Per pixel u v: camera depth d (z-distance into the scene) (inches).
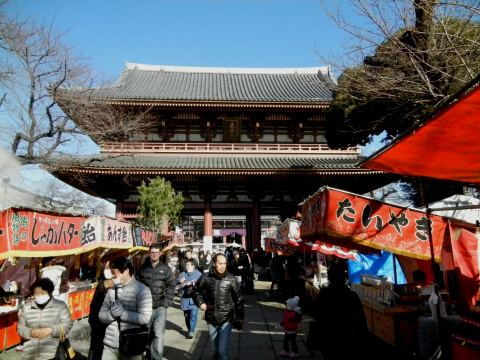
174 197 935.0
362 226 268.4
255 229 1128.8
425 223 270.7
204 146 1159.6
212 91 1360.7
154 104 1092.5
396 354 266.1
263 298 638.5
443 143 195.6
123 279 193.8
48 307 196.7
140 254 623.2
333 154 1160.2
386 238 267.1
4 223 235.1
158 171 1011.9
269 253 1085.8
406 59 425.7
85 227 334.0
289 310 298.7
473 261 213.3
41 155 637.3
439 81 417.1
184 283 370.3
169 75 1566.2
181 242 955.3
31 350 189.3
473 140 186.9
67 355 203.8
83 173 973.2
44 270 334.3
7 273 373.7
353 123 676.1
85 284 471.2
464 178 244.5
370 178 1085.8
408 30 408.5
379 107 612.7
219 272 232.5
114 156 1059.3
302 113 1191.6
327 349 196.1
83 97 692.7
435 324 230.1
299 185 1142.3
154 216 825.5
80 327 405.1
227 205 1159.6
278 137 1215.6
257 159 1130.0
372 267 442.6
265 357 295.7
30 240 253.4
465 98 151.0
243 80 1555.1
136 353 184.2
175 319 465.1
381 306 284.8
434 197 688.4
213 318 226.8
